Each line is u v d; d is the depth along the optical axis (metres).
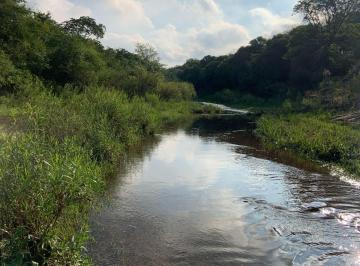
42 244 5.95
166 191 11.32
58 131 12.07
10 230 6.04
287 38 78.12
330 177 13.53
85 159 10.71
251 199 10.82
